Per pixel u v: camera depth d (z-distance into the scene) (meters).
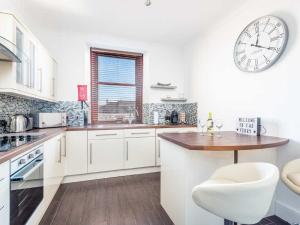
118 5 2.46
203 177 1.58
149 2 2.30
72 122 3.26
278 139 1.79
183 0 2.37
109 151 3.04
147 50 3.82
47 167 1.92
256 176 1.23
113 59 3.87
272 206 2.00
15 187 1.21
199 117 3.49
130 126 3.23
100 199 2.31
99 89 3.74
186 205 1.54
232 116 2.66
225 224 1.25
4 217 1.08
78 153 2.85
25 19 2.63
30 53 2.02
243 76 2.47
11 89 1.68
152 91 3.86
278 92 2.00
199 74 3.49
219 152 1.64
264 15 2.18
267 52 2.10
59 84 3.19
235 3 2.44
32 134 1.98
